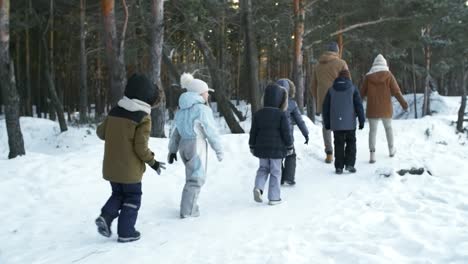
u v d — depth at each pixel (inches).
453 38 915.4
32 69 1076.5
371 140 305.4
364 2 768.9
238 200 239.5
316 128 399.5
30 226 199.6
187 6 646.5
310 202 227.9
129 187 175.2
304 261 150.3
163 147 353.4
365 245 160.4
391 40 881.5
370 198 227.5
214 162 319.3
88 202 237.1
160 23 472.1
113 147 173.0
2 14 356.5
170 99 1052.5
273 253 158.7
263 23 802.8
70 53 1013.8
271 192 226.5
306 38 780.6
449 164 279.0
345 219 196.4
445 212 201.3
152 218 209.8
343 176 278.8
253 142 229.6
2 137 655.8
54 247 173.6
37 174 275.3
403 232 174.6
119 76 452.4
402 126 424.2
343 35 877.2
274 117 225.3
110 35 451.2
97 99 1119.0
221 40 982.4
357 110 281.4
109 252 165.2
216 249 165.5
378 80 301.0
